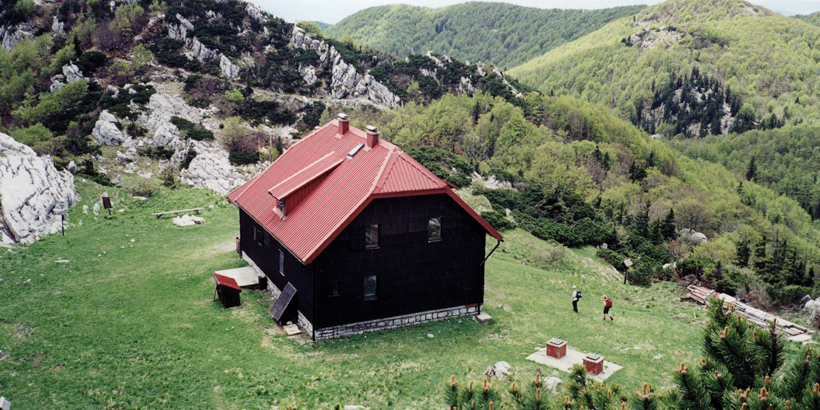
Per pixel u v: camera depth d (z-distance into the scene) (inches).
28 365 854.5
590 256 2038.6
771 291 1418.6
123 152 2819.9
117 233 1585.9
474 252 1201.4
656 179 4480.8
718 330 432.8
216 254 1487.5
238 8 4537.4
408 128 3782.0
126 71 3555.6
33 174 1568.7
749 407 358.3
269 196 1300.4
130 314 1077.1
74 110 3166.8
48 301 1101.1
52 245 1418.6
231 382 871.7
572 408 459.2
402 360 1000.9
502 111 4409.5
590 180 3897.6
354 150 1229.7
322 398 847.7
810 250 3865.7
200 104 3444.9
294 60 4407.0
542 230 2133.4
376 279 1117.7
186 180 2471.7
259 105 3659.0
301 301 1107.9
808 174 7357.3
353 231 1063.6
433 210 1131.3
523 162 3969.0
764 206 5930.1
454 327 1162.0
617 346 1092.5
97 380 833.5
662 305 1409.9
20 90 3494.1
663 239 2549.2
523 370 944.3
